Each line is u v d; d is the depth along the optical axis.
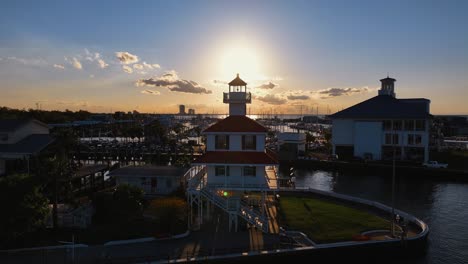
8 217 28.61
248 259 28.98
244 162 37.56
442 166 79.75
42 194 32.50
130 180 50.88
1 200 28.77
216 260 28.30
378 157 91.81
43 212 31.30
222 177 38.78
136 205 36.31
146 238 32.19
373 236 34.00
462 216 46.44
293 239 32.69
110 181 62.22
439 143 106.12
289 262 29.84
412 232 35.81
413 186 67.44
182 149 113.38
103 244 30.80
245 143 40.16
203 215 40.22
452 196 58.47
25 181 31.02
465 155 89.62
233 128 40.59
